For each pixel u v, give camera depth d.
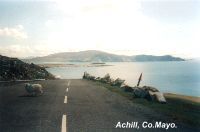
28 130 7.52
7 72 30.89
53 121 8.61
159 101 12.84
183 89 49.88
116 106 11.56
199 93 43.34
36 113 9.90
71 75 65.25
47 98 14.06
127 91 18.06
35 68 41.88
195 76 90.06
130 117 9.24
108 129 7.61
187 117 9.47
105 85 24.05
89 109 10.77
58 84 24.75
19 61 39.12
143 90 14.38
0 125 8.09
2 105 11.66
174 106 11.88
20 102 12.56
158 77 78.38
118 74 77.56
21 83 24.89
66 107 11.22
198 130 7.74
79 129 7.60
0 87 20.25
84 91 17.97
